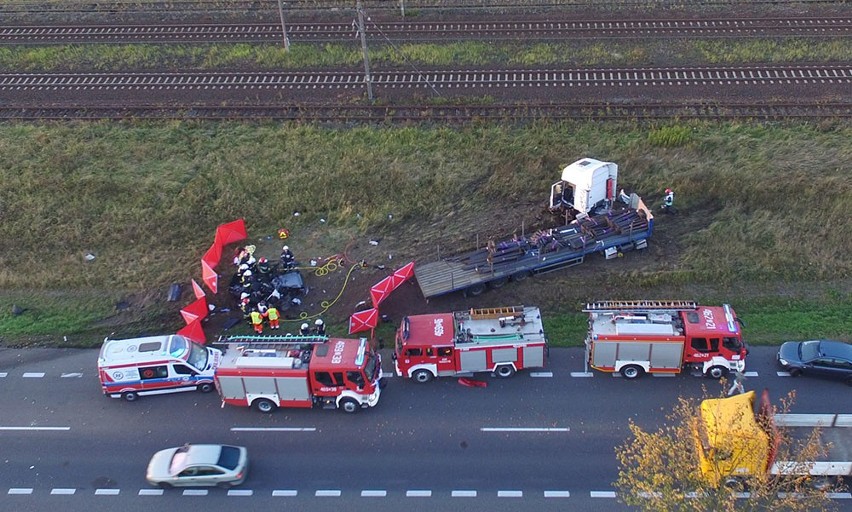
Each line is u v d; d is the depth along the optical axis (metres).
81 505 25.61
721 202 39.03
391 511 25.02
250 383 27.94
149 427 28.55
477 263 34.56
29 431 28.48
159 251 37.78
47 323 33.78
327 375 27.61
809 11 55.09
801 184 39.12
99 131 46.03
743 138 42.75
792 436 24.66
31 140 45.34
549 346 31.36
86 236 38.75
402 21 56.38
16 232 38.91
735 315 29.72
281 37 54.91
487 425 28.02
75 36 56.09
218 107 47.59
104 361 28.83
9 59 53.44
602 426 27.70
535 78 48.81
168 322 33.66
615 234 35.44
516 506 25.00
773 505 21.61
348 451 27.25
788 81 47.16
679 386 29.22
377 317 32.38
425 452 27.08
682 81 47.75
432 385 29.95
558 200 38.12
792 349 29.55
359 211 39.91
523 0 58.47
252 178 41.78
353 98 47.81
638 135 43.81
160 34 55.88
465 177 41.56
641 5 57.22
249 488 26.02
